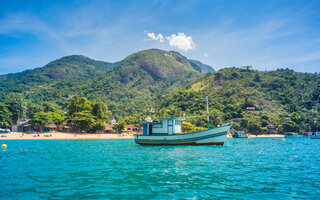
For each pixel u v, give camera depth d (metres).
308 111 172.00
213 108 179.25
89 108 124.88
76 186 12.16
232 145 51.50
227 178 14.32
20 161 22.03
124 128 120.25
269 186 12.38
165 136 40.81
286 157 26.36
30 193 10.84
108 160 22.83
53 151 33.19
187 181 13.44
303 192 11.25
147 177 14.53
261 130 141.25
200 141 39.19
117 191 11.21
